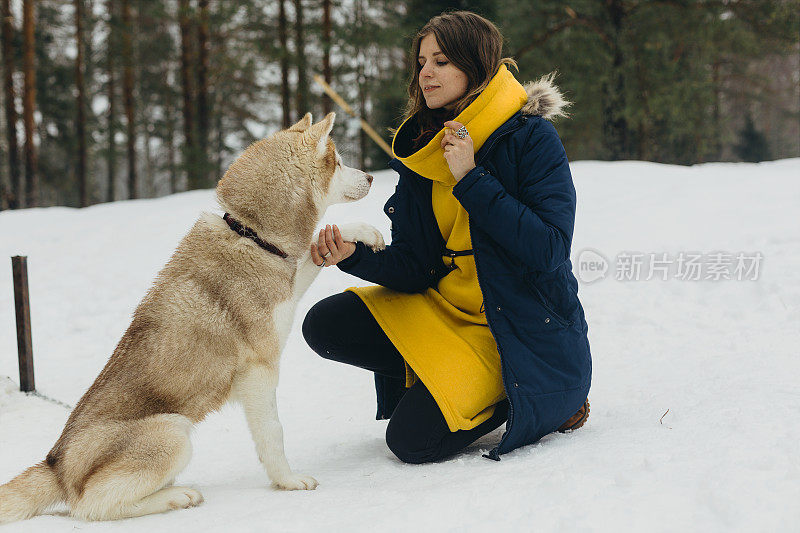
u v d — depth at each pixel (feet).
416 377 10.02
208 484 9.48
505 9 56.75
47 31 79.00
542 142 8.96
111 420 8.09
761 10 50.57
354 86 62.80
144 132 98.17
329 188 9.70
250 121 92.48
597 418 10.80
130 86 79.66
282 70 62.18
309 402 13.96
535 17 57.31
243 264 8.79
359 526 6.83
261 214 8.94
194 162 66.49
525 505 6.89
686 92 54.80
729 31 52.70
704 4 52.11
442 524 6.72
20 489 7.89
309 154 9.39
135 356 8.36
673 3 52.54
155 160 112.27
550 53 56.65
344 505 7.61
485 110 8.80
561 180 8.88
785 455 7.50
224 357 8.55
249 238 8.87
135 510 7.90
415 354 9.43
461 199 8.57
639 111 53.06
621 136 54.70
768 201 27.71
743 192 30.07
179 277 8.73
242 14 63.62
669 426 9.22
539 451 8.89
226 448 11.40
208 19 61.46
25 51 63.31
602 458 8.04
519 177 9.04
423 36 9.41
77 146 77.30
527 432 8.93
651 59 54.19
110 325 21.22
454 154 8.54
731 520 6.19
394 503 7.45
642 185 34.30
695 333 15.69
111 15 74.54
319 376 15.80
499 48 9.18
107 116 84.99
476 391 9.10
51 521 7.75
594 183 35.47
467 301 9.74
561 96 9.56
